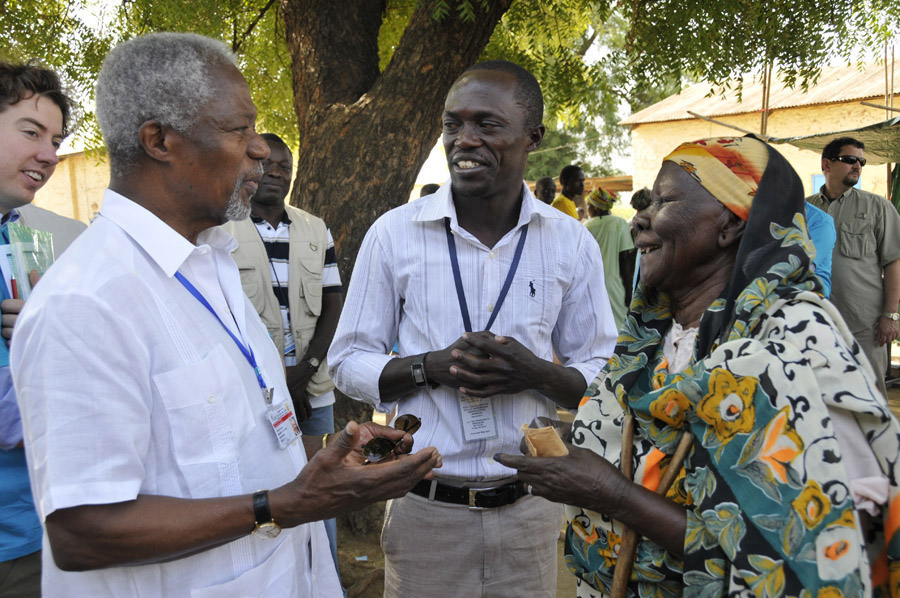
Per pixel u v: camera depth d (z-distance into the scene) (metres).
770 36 4.64
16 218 2.20
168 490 1.33
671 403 1.38
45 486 1.19
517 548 2.21
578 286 2.36
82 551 1.23
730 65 4.87
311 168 4.11
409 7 5.68
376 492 1.37
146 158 1.39
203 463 1.35
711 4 4.35
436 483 2.17
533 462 1.43
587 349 2.38
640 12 4.81
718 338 1.40
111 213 1.37
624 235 6.76
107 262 1.30
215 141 1.39
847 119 13.89
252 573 1.41
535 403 2.24
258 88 6.76
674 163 1.53
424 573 2.22
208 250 1.47
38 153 2.11
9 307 1.88
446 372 2.07
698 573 1.30
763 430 1.24
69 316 1.22
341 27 4.28
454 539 2.17
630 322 1.66
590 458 1.45
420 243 2.23
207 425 1.36
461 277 2.22
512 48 5.79
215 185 1.42
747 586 1.22
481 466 2.15
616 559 1.52
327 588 1.72
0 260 1.97
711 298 1.52
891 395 7.17
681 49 4.71
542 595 2.29
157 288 1.36
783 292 1.33
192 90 1.35
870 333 5.75
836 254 5.75
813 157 14.46
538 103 2.24
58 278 1.26
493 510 2.16
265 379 1.55
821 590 1.14
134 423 1.26
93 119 5.17
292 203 4.22
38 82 2.11
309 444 1.79
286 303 3.45
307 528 1.66
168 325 1.34
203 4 4.58
